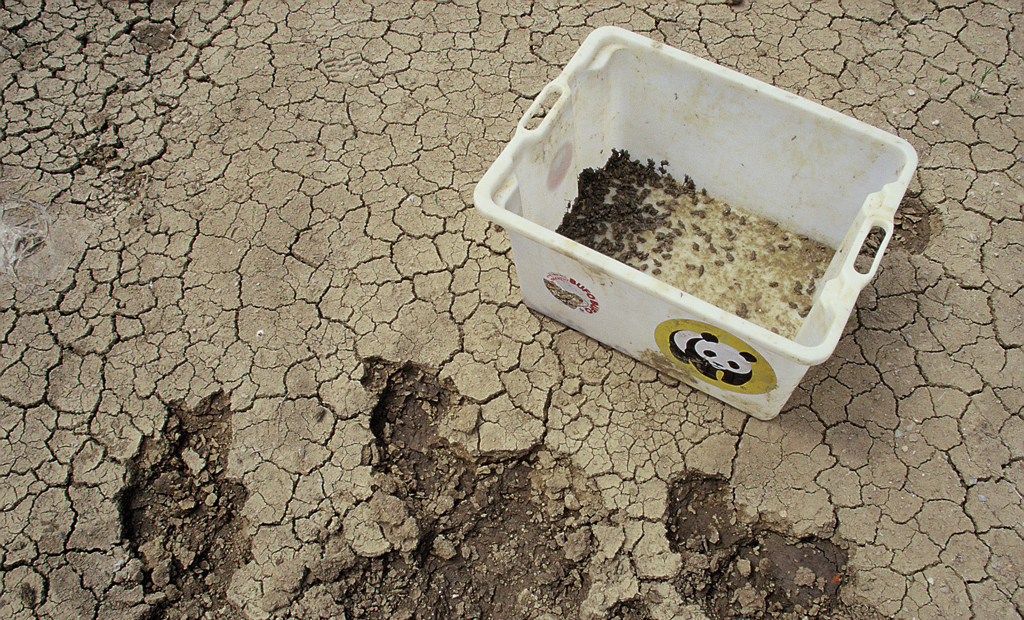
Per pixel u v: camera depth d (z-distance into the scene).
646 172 1.72
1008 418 1.48
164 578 1.43
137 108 1.88
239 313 1.64
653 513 1.44
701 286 1.60
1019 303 1.57
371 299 1.64
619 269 1.27
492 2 1.98
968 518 1.41
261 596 1.41
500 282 1.65
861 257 1.62
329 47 1.94
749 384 1.39
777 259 1.62
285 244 1.71
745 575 1.40
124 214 1.75
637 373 1.55
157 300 1.66
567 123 1.50
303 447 1.51
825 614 1.37
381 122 1.84
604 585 1.40
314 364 1.58
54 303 1.66
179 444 1.54
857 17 1.90
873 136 1.38
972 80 1.80
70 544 1.45
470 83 1.88
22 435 1.54
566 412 1.52
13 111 1.88
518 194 1.43
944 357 1.53
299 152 1.81
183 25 1.98
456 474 1.50
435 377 1.57
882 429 1.48
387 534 1.44
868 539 1.41
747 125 1.52
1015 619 1.34
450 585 1.42
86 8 2.00
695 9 1.95
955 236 1.63
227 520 1.48
